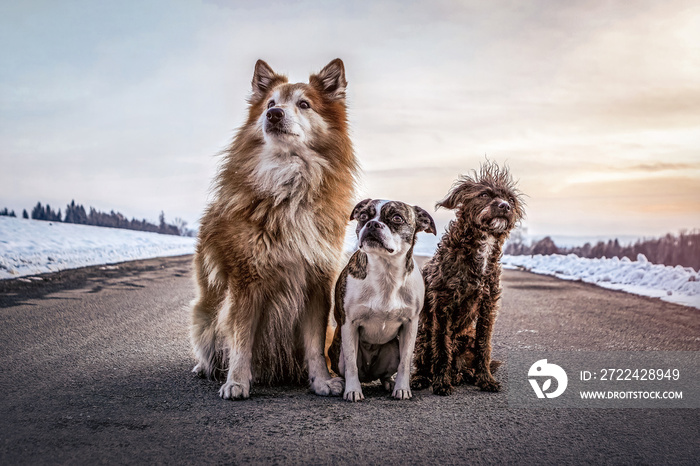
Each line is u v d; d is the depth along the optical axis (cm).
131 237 2908
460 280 475
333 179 535
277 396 473
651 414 416
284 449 339
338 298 481
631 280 1334
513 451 339
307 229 500
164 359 595
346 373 468
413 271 464
